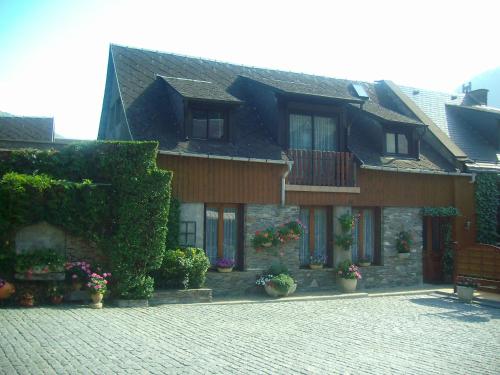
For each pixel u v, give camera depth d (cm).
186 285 1238
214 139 1434
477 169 1788
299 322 1033
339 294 1433
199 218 1335
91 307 1071
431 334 962
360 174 1594
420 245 1703
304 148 1577
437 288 1622
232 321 1014
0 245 1073
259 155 1422
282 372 669
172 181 1303
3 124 2352
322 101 1563
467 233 1788
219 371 659
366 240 1644
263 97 1606
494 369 737
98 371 628
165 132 1386
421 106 2080
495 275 1413
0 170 1159
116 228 1178
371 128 1727
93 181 1197
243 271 1392
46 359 663
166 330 888
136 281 1144
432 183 1734
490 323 1098
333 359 749
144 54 1669
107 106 1830
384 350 820
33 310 994
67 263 1110
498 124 2030
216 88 1530
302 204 1488
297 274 1470
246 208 1407
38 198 1106
